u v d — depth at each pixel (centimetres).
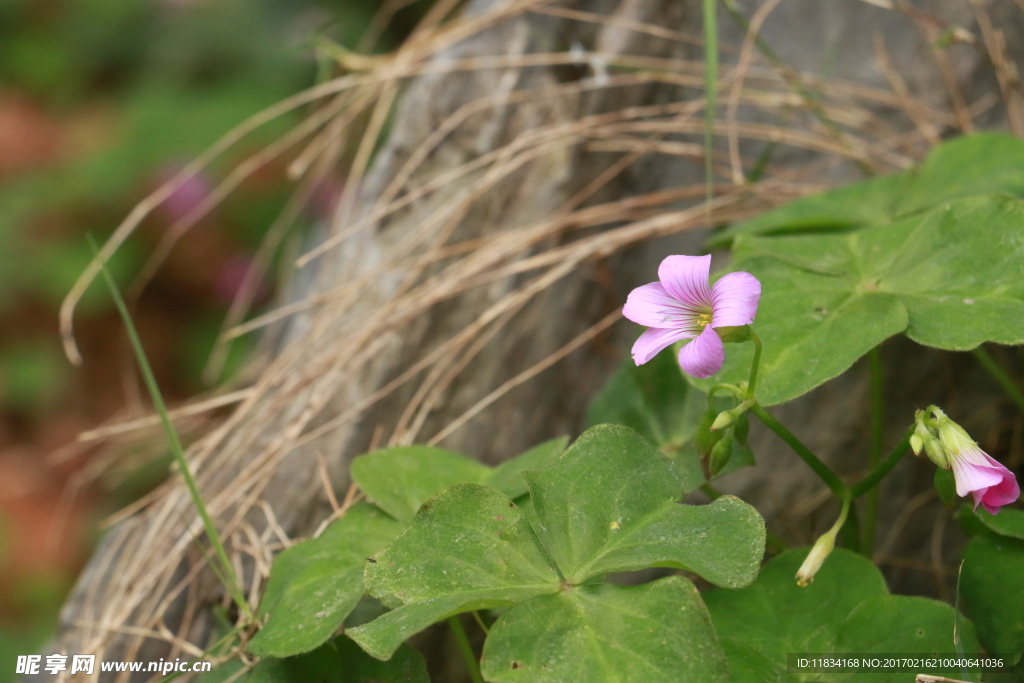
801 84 71
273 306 99
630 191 71
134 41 167
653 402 65
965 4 71
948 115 71
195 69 155
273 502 66
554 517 60
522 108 70
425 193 70
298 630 61
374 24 87
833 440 68
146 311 143
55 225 146
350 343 68
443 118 71
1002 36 71
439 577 59
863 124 71
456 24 73
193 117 149
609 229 70
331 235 71
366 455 63
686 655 58
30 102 166
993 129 71
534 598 59
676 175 71
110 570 67
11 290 142
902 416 68
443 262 69
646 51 72
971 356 67
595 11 72
